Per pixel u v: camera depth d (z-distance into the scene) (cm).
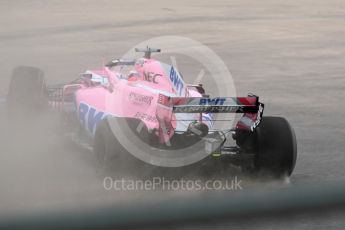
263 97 4391
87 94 3172
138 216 1800
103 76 3328
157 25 8000
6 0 10694
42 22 8400
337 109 4041
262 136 2564
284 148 2528
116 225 1772
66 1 10550
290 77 5119
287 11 9281
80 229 1764
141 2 10406
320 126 3628
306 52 6284
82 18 8719
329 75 5212
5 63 5762
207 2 10331
